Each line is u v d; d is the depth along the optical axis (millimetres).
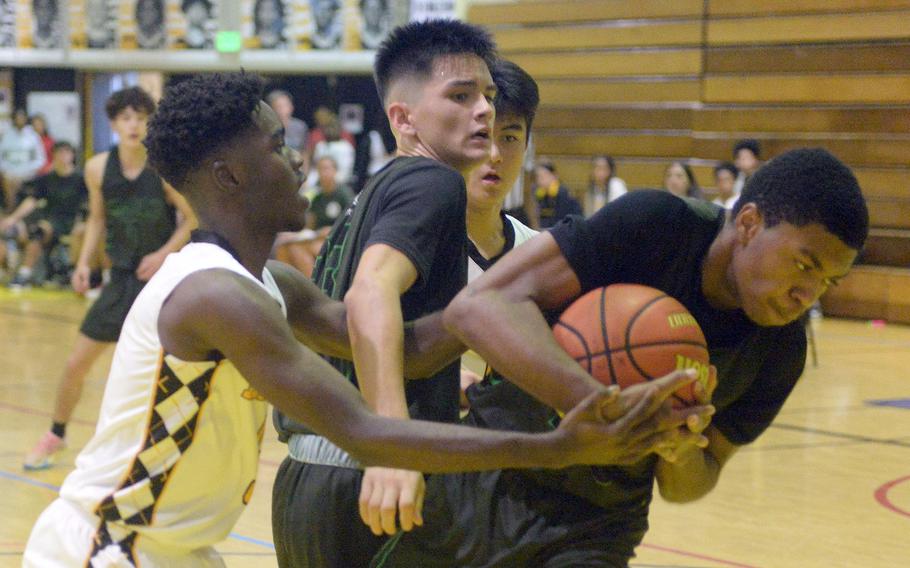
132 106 7164
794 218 2611
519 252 2826
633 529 3164
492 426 3203
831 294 15562
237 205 2623
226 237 2623
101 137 21703
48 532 2637
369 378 2826
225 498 2646
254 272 2666
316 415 2393
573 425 2271
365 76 20516
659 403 2258
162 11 20250
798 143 16062
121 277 7133
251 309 2418
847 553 5582
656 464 3166
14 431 8156
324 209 13258
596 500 3102
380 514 2854
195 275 2490
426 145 3441
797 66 16141
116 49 20531
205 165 2600
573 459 2289
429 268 3111
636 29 17547
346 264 3277
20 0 20766
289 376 2395
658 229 2822
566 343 2711
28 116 20312
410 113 3459
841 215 2584
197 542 2621
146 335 2527
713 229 2865
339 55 19516
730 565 5352
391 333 2859
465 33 3449
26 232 18031
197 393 2518
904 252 15195
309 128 20797
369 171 16453
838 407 9422
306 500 3275
